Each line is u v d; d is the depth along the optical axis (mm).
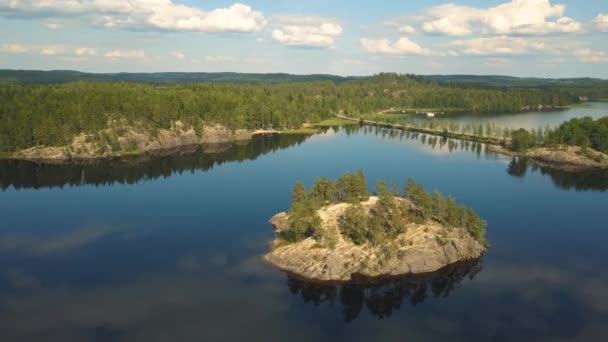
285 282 108625
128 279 111062
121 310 97000
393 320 93312
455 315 95188
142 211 164000
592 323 92625
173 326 91000
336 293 103812
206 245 131625
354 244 117312
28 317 94312
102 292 104625
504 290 105562
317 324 91812
